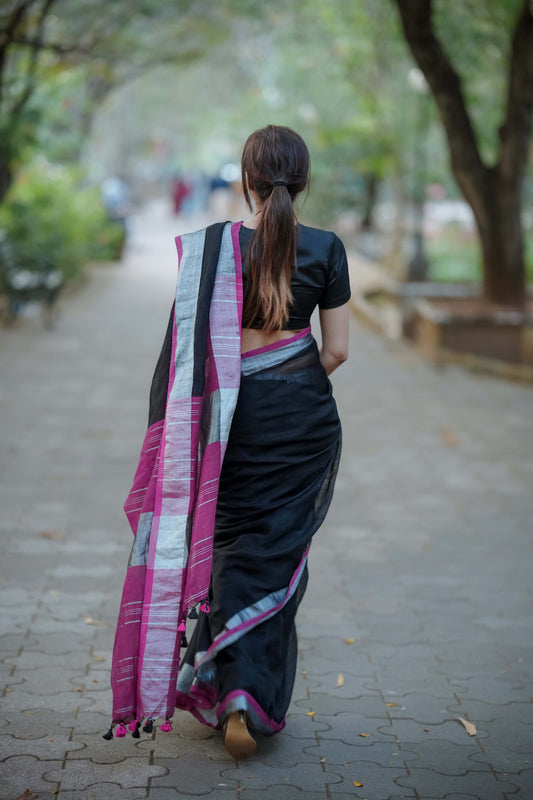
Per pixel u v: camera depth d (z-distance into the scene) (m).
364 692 3.64
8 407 8.60
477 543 5.51
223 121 29.66
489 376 10.91
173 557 2.90
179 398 2.92
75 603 4.39
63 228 16.52
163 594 2.89
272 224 2.91
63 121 16.89
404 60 16.22
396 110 16.73
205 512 2.91
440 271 19.41
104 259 21.55
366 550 5.34
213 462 2.93
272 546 3.00
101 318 14.19
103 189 26.52
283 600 3.01
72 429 7.91
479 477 6.92
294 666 3.12
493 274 12.71
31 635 4.02
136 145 40.31
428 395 9.80
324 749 3.18
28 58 13.16
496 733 3.35
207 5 16.88
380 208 26.20
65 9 14.04
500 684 3.75
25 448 7.26
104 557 5.04
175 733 3.26
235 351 2.94
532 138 15.49
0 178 12.20
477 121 15.16
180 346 2.94
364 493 6.46
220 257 2.97
